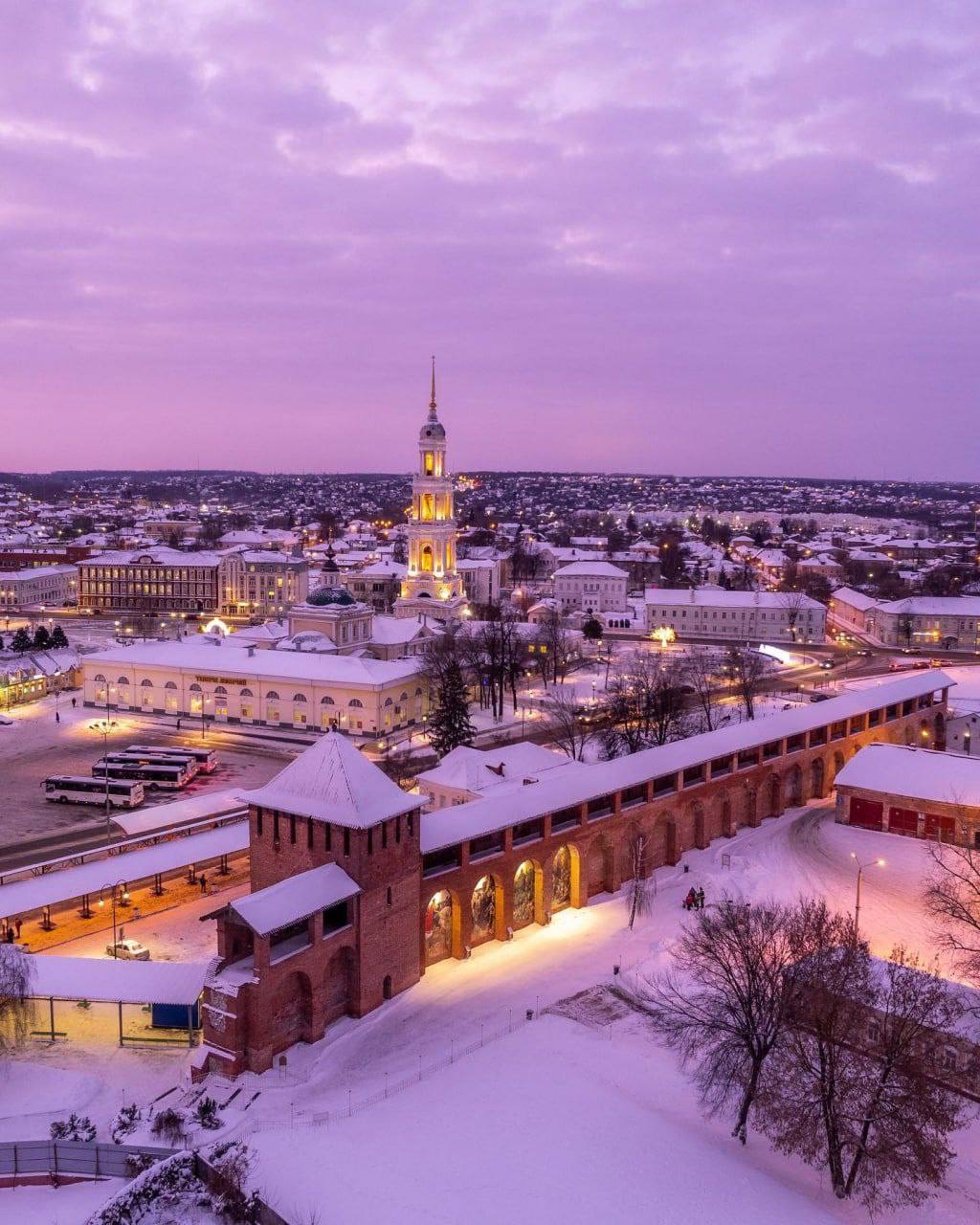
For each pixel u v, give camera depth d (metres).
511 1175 43.34
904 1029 50.09
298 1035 58.03
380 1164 44.41
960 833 89.94
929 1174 44.84
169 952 68.81
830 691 163.38
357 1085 53.91
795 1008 50.06
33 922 74.25
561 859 78.06
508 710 150.88
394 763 119.44
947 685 127.62
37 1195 44.72
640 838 82.88
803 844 91.12
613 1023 60.34
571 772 97.50
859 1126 47.88
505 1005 62.78
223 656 148.62
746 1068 51.47
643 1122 48.69
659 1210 41.69
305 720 139.50
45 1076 53.31
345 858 60.81
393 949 63.50
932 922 73.12
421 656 158.75
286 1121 49.91
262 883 66.19
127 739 134.50
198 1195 42.53
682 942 62.75
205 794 109.69
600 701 150.12
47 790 107.25
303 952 57.12
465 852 68.94
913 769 95.44
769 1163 48.19
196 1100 52.12
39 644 192.88
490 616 196.75
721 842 91.88
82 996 56.72
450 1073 54.16
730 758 93.25
